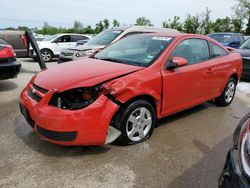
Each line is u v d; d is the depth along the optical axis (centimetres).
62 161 336
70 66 412
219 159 360
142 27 1007
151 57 416
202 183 308
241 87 804
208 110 565
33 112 338
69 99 328
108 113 334
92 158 345
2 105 536
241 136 235
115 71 373
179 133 437
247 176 202
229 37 1352
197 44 494
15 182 294
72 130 320
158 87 397
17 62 630
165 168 333
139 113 382
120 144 381
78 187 290
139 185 298
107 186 294
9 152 352
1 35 899
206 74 495
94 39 979
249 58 857
